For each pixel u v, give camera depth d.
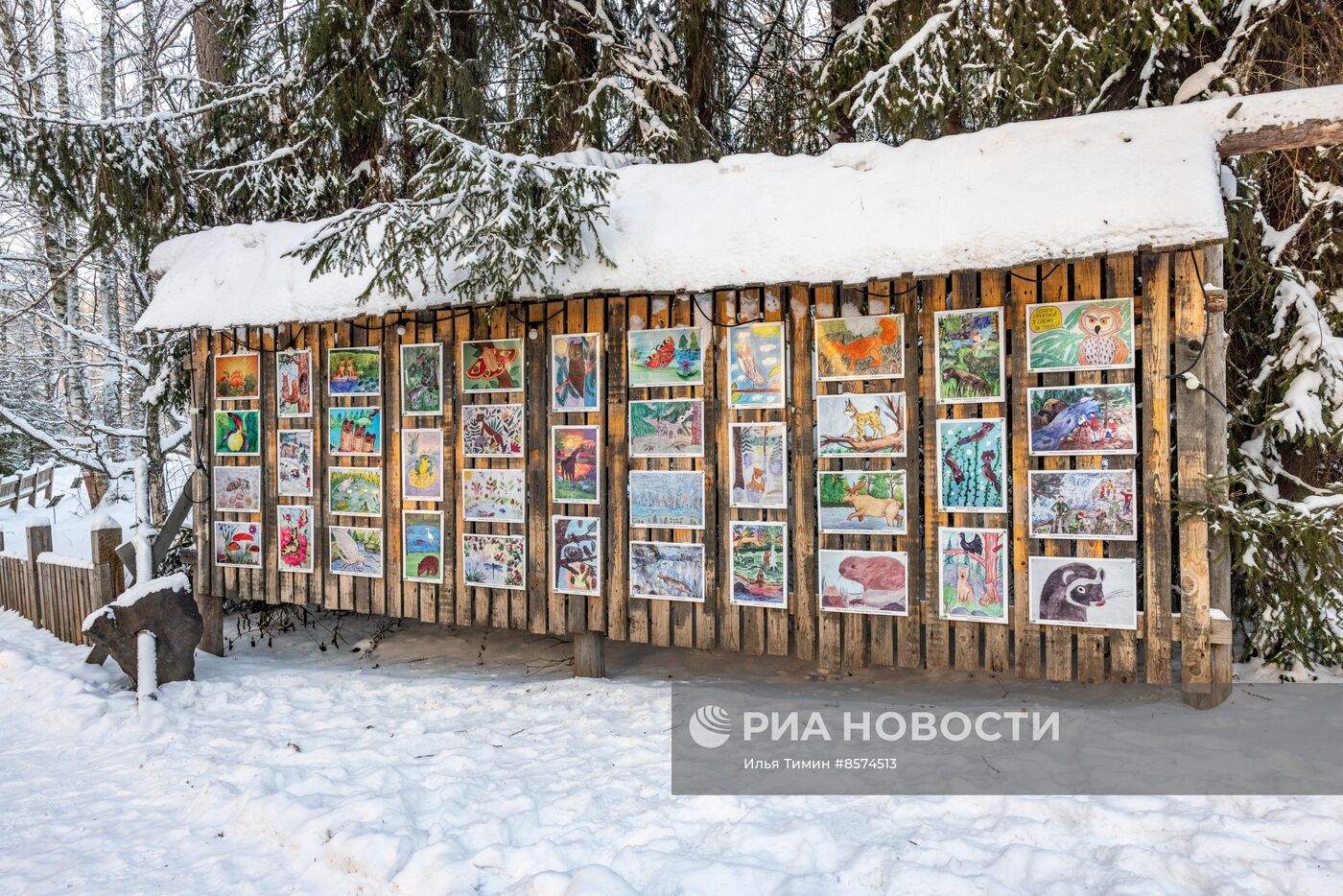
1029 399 4.45
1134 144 4.39
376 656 6.79
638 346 5.25
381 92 7.71
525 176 4.97
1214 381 4.26
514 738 4.55
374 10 7.50
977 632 4.55
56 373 15.56
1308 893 2.66
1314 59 5.56
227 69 8.07
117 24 11.90
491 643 7.03
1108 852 2.99
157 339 9.15
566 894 2.80
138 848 3.59
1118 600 4.27
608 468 5.39
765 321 4.96
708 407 5.10
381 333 6.01
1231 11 5.53
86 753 4.79
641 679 5.68
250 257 6.60
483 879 3.05
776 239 4.86
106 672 6.16
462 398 5.75
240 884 3.24
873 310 4.74
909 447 4.66
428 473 5.86
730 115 8.93
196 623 5.84
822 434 4.83
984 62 6.11
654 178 5.52
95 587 6.91
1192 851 2.95
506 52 8.41
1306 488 5.26
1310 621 4.85
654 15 8.39
